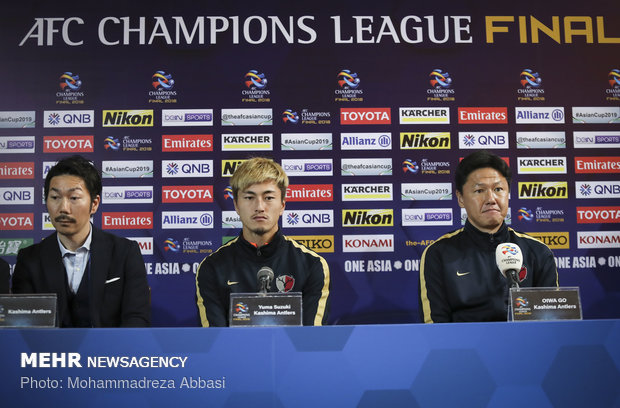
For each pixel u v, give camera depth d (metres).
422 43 3.38
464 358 1.50
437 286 2.39
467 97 3.36
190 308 3.23
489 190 2.35
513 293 1.74
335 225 3.28
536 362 1.50
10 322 1.67
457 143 3.33
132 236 3.24
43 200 3.23
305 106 3.34
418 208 3.29
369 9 3.40
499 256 1.92
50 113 3.29
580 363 1.51
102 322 2.30
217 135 3.31
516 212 3.29
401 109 3.34
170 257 3.24
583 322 1.52
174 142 3.30
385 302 3.25
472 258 2.40
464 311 2.37
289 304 1.69
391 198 3.29
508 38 3.39
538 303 1.74
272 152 3.30
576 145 3.34
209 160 3.29
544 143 3.33
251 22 3.38
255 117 3.32
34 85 3.30
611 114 3.36
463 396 1.49
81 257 2.37
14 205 3.23
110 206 3.25
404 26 3.39
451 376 1.49
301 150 3.31
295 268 2.36
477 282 2.36
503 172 2.38
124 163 3.27
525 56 3.38
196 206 3.27
